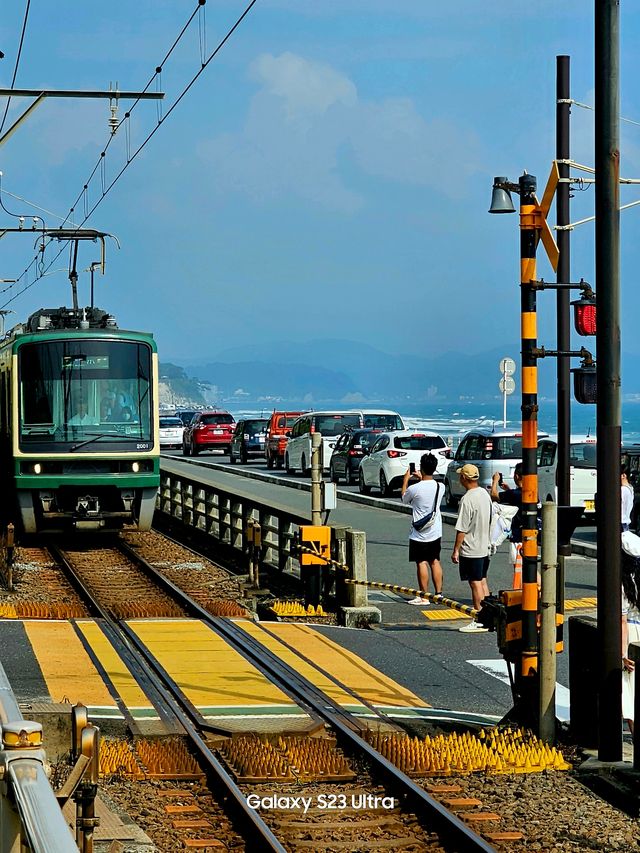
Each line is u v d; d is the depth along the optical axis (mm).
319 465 55375
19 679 38219
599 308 31750
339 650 45250
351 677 40781
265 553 66750
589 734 33000
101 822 24578
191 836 25531
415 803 27891
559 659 45156
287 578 62219
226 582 65188
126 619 51438
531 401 34562
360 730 33719
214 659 42469
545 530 33094
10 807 12844
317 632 49000
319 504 55031
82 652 42844
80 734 17344
